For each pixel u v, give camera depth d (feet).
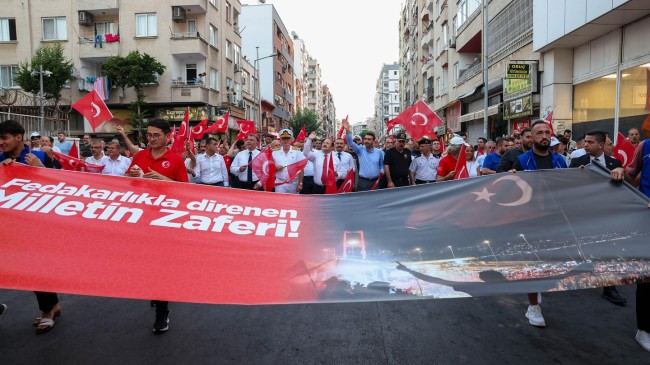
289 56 232.12
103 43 97.25
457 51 95.81
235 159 31.04
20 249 9.87
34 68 84.33
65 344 13.07
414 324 14.61
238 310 16.03
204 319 15.14
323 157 27.81
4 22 97.40
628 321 14.70
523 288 10.13
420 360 11.91
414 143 34.63
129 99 98.58
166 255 10.30
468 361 11.84
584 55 50.26
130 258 10.09
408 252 11.06
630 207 12.05
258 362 11.84
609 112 45.91
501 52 69.67
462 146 23.21
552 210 12.15
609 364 11.61
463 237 11.50
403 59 216.33
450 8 102.58
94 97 26.86
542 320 14.24
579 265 10.74
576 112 52.31
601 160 18.48
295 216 12.22
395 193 13.10
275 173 25.61
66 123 80.74
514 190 12.67
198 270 10.06
